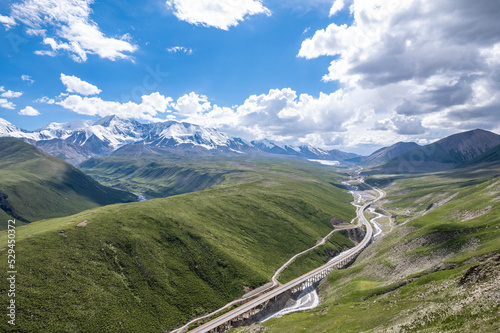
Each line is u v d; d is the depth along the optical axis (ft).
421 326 173.68
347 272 496.23
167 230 594.65
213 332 392.47
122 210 618.44
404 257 424.87
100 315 372.79
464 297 179.52
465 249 360.28
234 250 620.08
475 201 526.57
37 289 363.35
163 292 454.40
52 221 563.07
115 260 467.93
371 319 241.35
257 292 515.50
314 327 273.75
